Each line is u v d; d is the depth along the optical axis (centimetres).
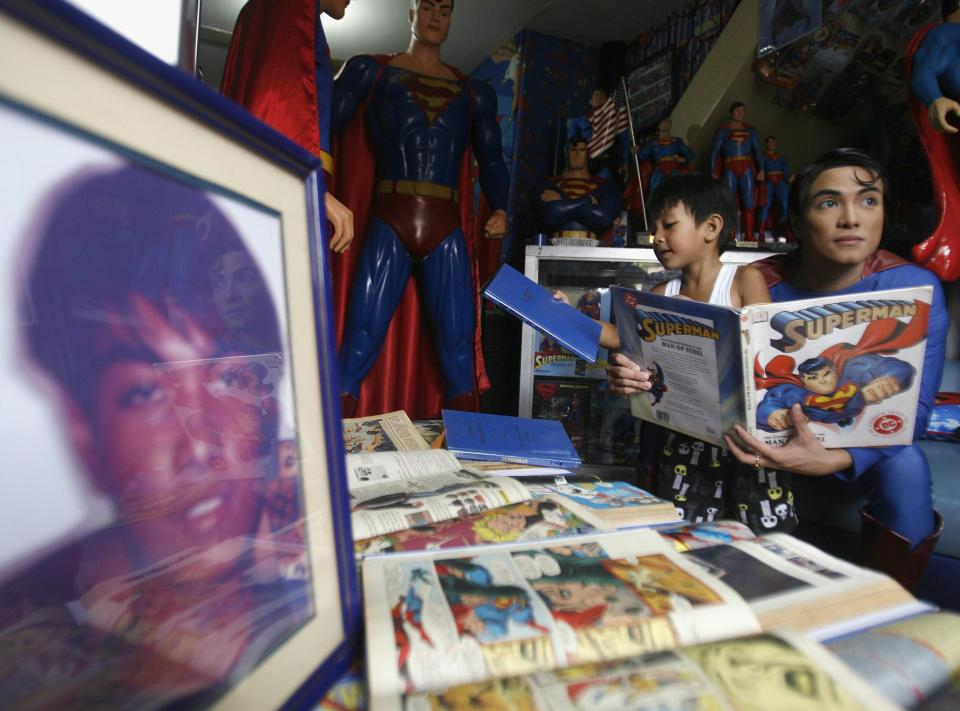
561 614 39
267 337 33
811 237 111
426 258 218
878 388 91
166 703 26
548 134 375
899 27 255
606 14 349
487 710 30
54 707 22
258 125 31
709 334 94
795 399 92
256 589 31
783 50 266
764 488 112
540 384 269
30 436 22
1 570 21
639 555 49
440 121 212
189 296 28
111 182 24
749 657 34
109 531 24
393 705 31
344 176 223
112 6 41
